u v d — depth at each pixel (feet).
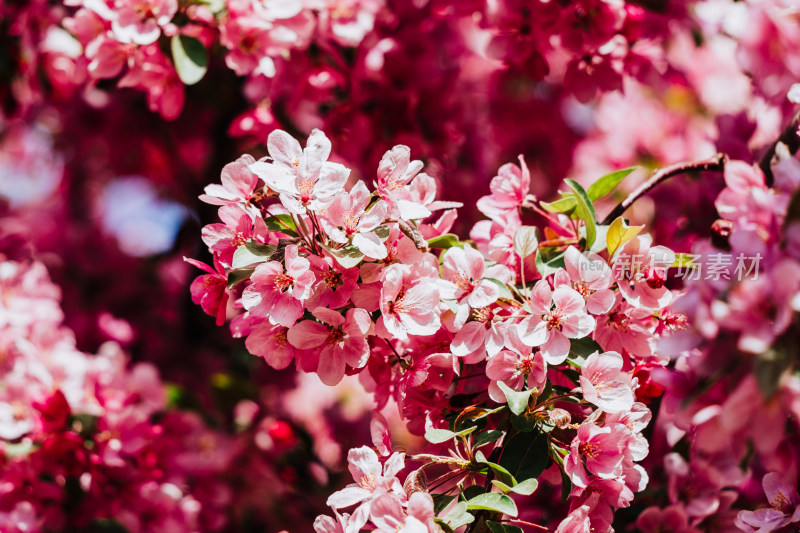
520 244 3.27
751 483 3.48
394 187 3.13
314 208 3.05
